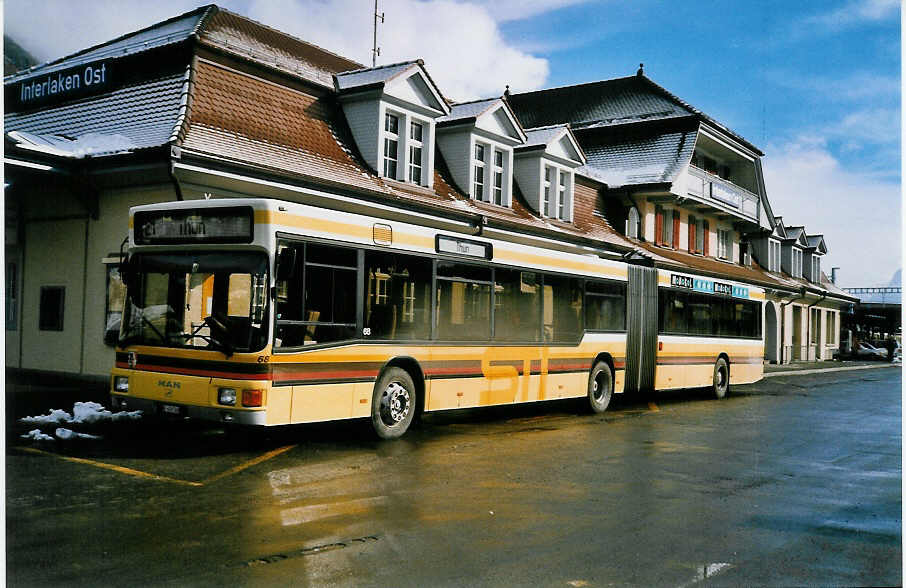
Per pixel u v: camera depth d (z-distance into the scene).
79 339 15.74
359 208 16.98
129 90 16.31
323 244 9.93
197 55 15.78
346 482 8.23
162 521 6.50
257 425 9.05
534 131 25.75
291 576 5.21
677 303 18.83
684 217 34.81
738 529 6.77
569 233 23.95
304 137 17.31
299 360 9.55
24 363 16.91
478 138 22.11
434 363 11.76
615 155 33.72
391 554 5.77
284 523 6.55
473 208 20.83
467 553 5.83
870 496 8.30
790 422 15.25
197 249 9.66
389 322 10.94
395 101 18.81
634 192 30.27
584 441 11.77
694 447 11.51
